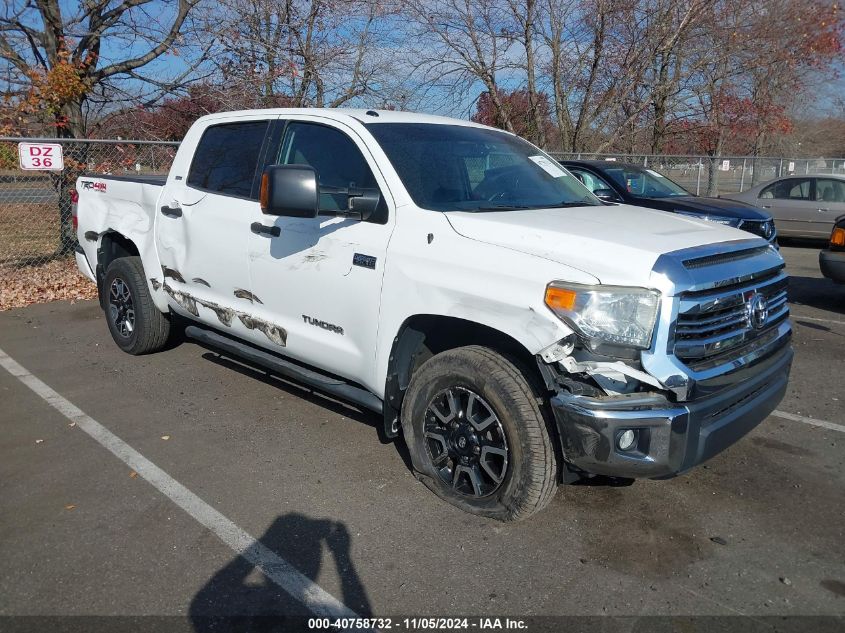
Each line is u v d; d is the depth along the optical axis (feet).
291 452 14.40
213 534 11.39
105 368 19.76
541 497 10.95
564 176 15.76
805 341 22.91
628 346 10.00
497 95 56.34
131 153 35.19
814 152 112.47
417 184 12.96
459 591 9.98
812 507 12.29
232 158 16.46
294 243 14.14
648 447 10.06
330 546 11.06
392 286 12.28
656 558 10.77
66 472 13.51
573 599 9.80
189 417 16.22
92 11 34.58
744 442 14.96
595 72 54.24
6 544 11.07
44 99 32.63
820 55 67.10
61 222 33.91
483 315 11.02
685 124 72.79
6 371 19.51
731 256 11.22
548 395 10.75
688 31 55.31
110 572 10.38
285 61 40.60
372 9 42.32
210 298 16.88
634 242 10.77
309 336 14.19
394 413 12.90
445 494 12.16
